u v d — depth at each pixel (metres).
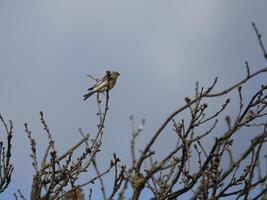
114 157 12.64
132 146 9.80
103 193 10.23
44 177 14.21
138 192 10.43
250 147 10.89
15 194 13.92
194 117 12.35
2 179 14.59
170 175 12.34
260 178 11.03
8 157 14.70
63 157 14.66
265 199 10.75
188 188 12.37
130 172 10.22
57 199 13.82
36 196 13.83
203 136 12.24
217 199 11.91
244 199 11.47
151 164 10.89
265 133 10.84
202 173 12.24
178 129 12.21
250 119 12.34
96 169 10.40
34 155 14.56
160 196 12.08
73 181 14.27
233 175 12.30
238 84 11.03
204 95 11.03
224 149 12.27
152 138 10.48
